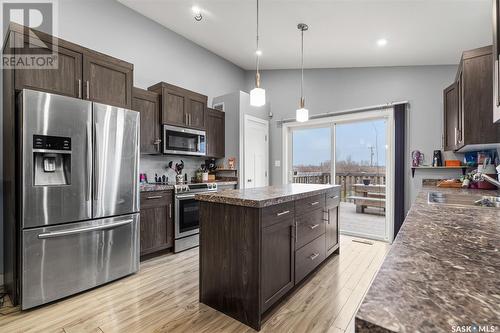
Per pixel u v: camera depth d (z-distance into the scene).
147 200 2.97
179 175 3.75
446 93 2.93
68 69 2.28
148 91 3.29
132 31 3.42
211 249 2.03
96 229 2.29
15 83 2.00
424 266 0.57
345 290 2.31
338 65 4.18
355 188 4.25
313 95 4.53
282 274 2.02
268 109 4.91
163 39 3.77
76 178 2.19
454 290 0.46
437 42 3.05
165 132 3.40
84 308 2.01
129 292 2.27
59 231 2.10
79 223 2.22
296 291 2.29
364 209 4.18
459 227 0.94
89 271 2.28
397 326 0.36
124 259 2.54
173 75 3.90
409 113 3.72
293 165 4.86
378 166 4.02
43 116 2.02
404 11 2.54
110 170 2.42
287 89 4.77
